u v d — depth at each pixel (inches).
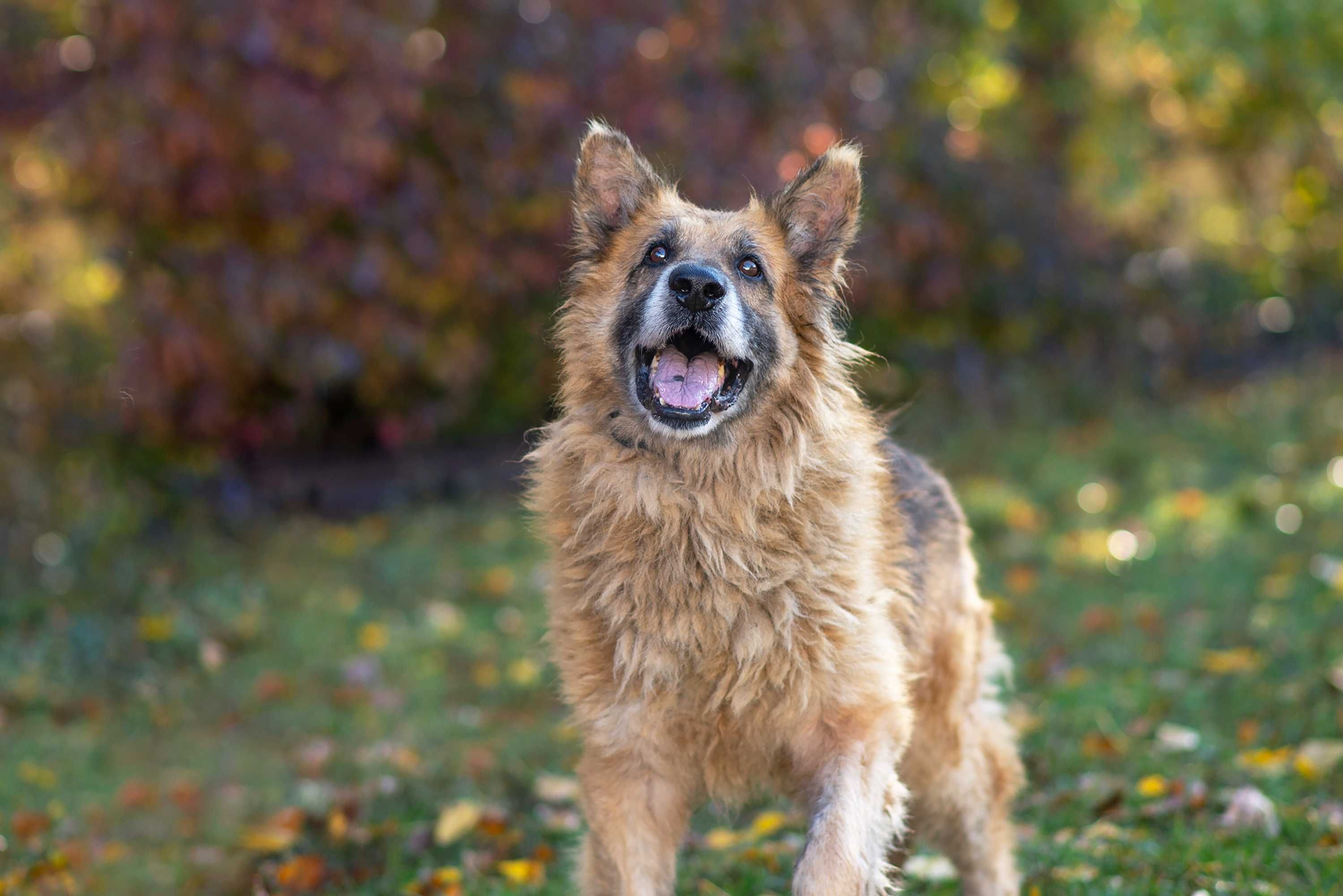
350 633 368.5
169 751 296.7
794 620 173.3
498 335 555.2
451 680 334.0
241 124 430.6
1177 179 741.9
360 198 457.7
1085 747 252.1
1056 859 207.0
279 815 253.6
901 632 191.8
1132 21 639.1
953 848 205.8
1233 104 720.3
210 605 377.4
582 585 180.9
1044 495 477.7
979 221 604.7
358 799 253.3
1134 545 402.0
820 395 188.4
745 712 176.4
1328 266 788.6
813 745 178.2
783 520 178.4
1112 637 321.7
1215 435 548.4
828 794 172.7
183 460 479.8
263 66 435.8
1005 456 530.0
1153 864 197.8
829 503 180.9
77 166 420.8
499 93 483.2
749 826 247.8
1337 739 243.9
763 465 179.9
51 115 425.4
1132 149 671.1
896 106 571.2
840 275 199.9
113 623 356.2
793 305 195.6
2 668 321.1
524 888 214.7
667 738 177.9
